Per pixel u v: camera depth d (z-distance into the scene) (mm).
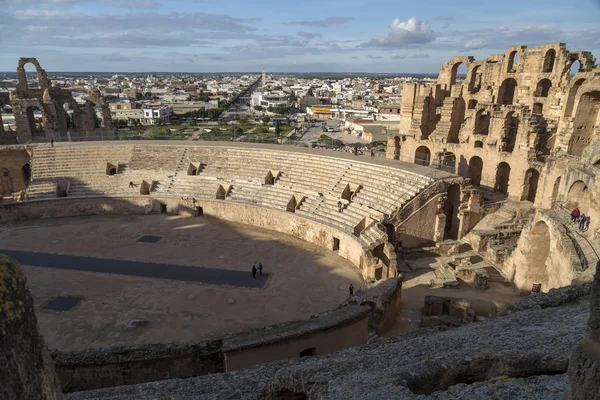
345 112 176000
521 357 9836
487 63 54281
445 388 9664
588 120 37812
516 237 37906
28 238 43219
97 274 35219
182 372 20562
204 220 49094
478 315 28578
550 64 48906
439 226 39375
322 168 48469
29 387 6078
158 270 36094
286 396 12297
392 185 41719
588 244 24875
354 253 37750
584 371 7199
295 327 21891
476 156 47188
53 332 27125
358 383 9453
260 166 51688
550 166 36969
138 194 51969
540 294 19391
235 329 27625
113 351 20453
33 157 53969
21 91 60625
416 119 55688
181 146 55906
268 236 44406
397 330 27188
